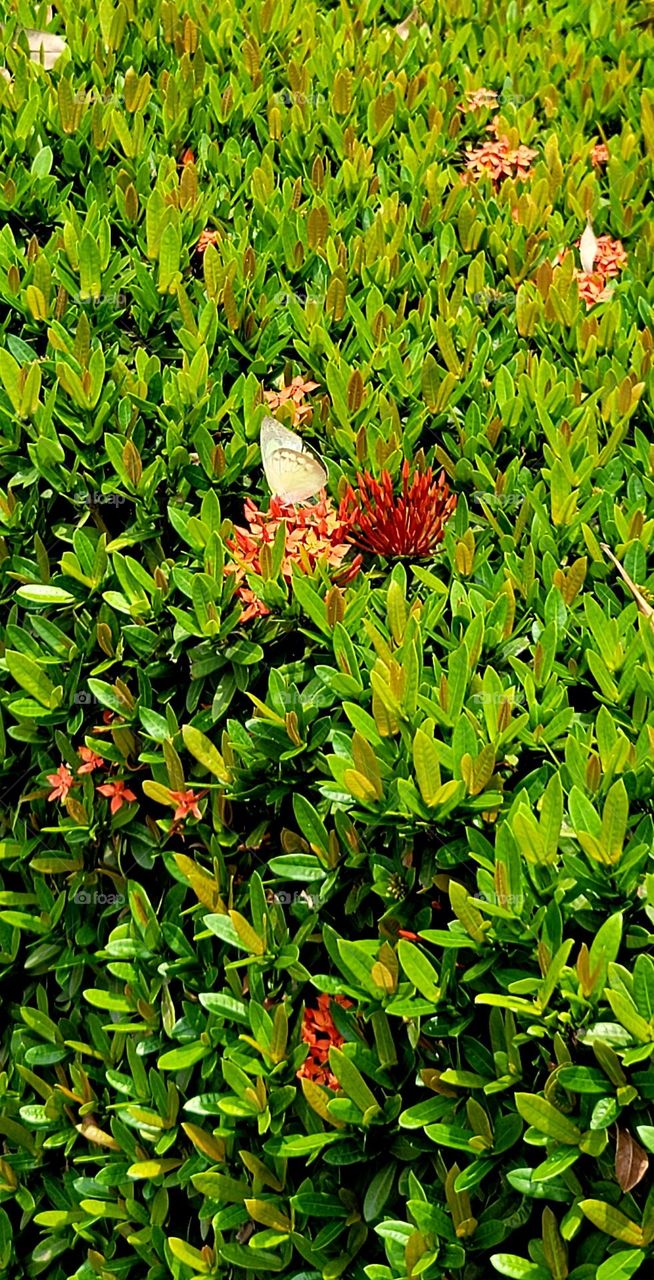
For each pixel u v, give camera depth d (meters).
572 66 4.68
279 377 3.33
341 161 4.07
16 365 2.89
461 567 2.86
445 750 2.35
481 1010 2.36
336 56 4.38
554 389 3.19
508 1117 2.24
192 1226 2.69
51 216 3.53
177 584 2.66
